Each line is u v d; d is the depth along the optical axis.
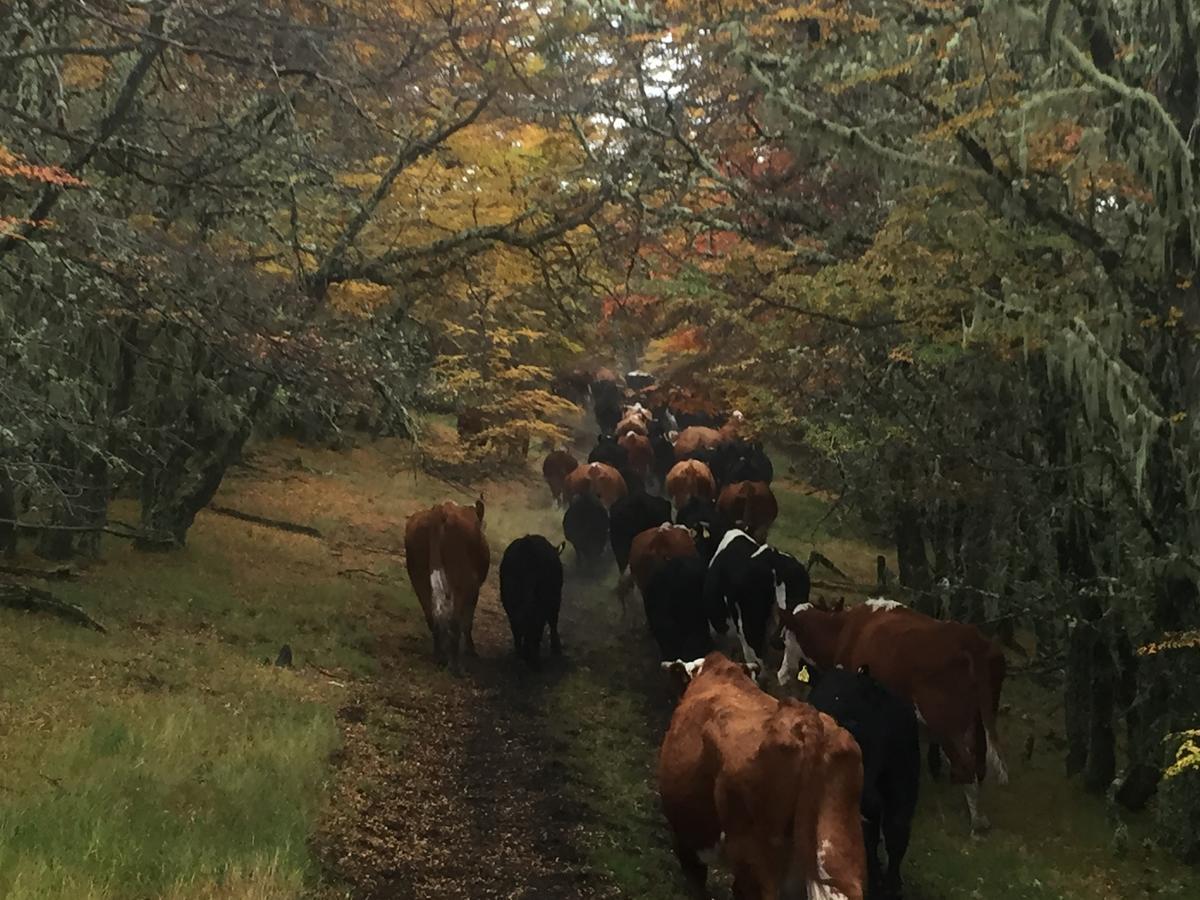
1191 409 8.27
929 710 8.90
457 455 20.28
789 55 10.67
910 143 9.68
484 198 14.35
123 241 9.25
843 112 10.48
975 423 11.59
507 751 10.05
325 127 12.48
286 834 6.98
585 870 7.69
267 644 11.50
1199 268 8.12
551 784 9.31
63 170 8.49
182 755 7.87
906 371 11.94
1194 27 8.00
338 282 13.69
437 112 13.54
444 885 7.15
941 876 7.95
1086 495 9.83
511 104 13.78
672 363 19.72
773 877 5.69
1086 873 8.25
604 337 17.39
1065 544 10.38
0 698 8.21
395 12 11.72
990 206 9.27
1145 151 8.10
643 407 33.06
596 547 18.56
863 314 11.01
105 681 9.19
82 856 5.97
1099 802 9.72
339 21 11.11
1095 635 9.88
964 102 9.77
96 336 12.67
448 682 11.80
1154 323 8.23
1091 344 8.21
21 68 10.38
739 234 12.18
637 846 8.23
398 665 12.04
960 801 9.65
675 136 11.64
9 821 6.20
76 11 9.23
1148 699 9.20
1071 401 10.10
